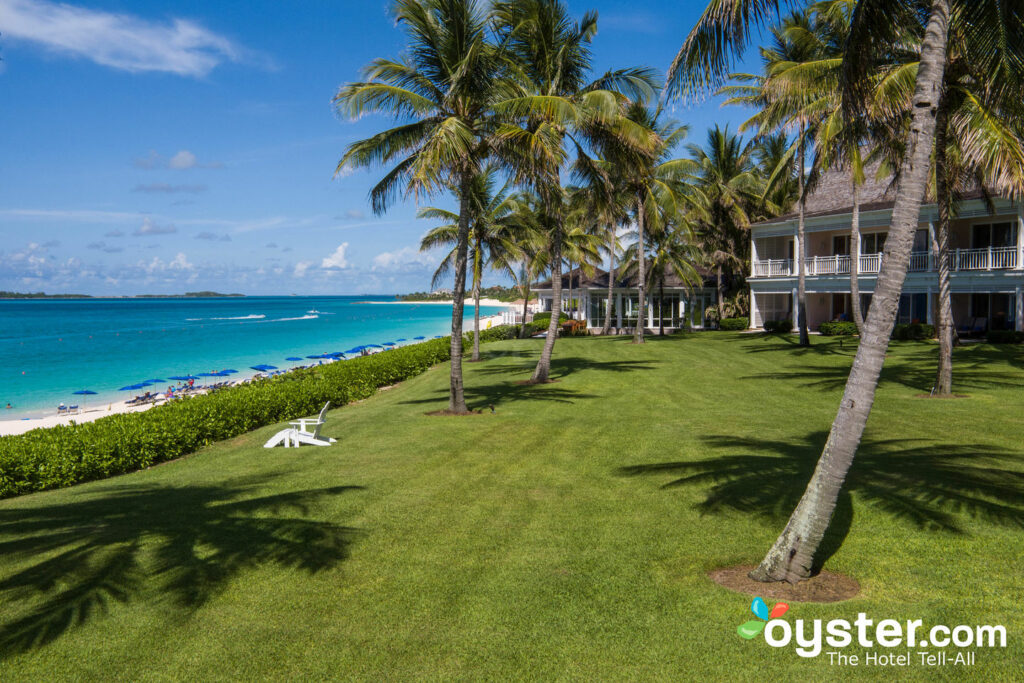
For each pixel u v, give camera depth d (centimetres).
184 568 605
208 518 748
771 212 4331
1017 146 1093
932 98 503
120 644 476
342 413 1631
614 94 1664
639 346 3177
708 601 523
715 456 984
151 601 541
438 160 1240
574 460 1004
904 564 572
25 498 902
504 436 1209
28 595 555
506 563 607
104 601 541
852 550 605
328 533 693
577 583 562
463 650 460
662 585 554
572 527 699
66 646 473
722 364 2380
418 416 1480
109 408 2312
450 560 618
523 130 1366
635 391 1786
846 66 702
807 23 2417
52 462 966
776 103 2388
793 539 546
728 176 4178
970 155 1195
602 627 487
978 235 2927
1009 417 1234
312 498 824
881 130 1694
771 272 3834
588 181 1975
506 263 2772
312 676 432
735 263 4359
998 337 2520
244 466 1038
